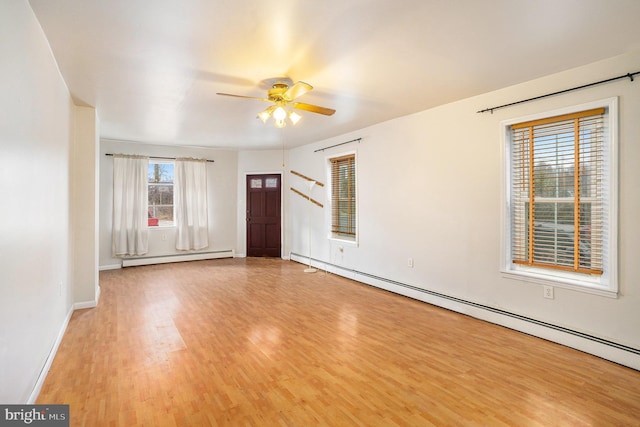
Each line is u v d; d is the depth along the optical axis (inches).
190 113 178.9
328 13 84.9
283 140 261.7
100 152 255.3
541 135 132.3
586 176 120.6
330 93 148.4
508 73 125.7
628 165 109.0
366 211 216.7
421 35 97.0
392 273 198.1
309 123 205.0
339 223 249.0
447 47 104.7
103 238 258.1
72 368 106.6
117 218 258.8
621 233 110.6
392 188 196.5
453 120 162.1
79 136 165.2
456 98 156.3
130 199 263.3
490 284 148.2
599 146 117.3
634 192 108.1
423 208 177.9
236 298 185.3
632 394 92.7
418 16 86.8
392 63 116.2
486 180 148.9
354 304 174.9
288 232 309.0
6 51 66.6
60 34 95.0
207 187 300.5
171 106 165.5
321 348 122.0
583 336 118.6
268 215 313.1
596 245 118.5
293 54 108.6
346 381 99.3
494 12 85.2
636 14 86.4
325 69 121.0
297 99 156.4
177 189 285.3
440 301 169.5
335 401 89.4
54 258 115.4
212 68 119.2
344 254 237.5
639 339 107.0
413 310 165.0
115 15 85.0
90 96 149.1
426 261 177.0
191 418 82.0
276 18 87.0
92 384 97.3
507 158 142.1
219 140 262.1
